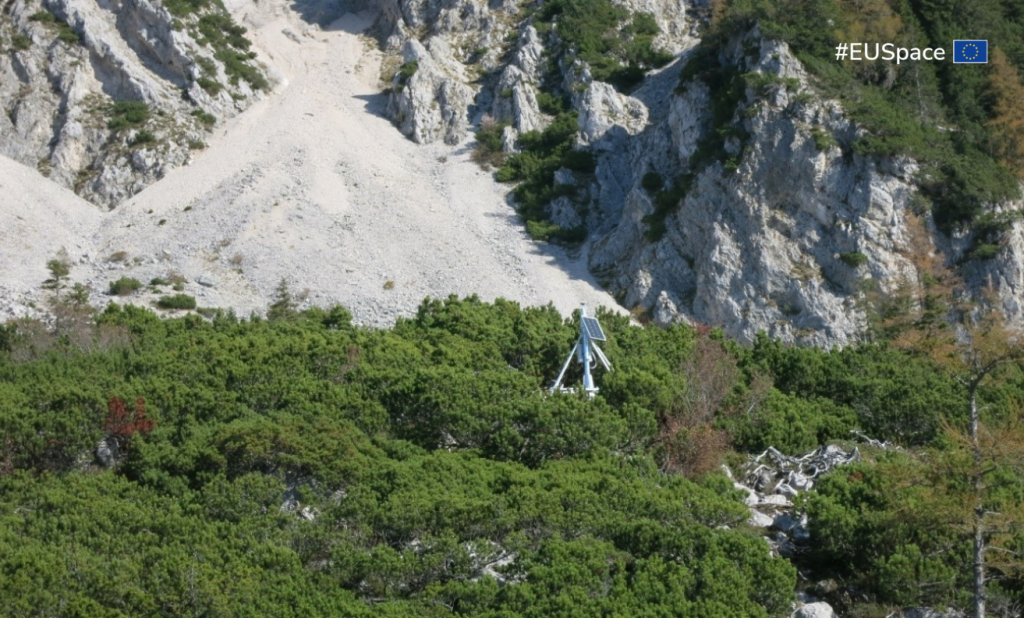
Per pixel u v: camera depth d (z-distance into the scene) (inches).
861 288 6058.1
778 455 3587.6
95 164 7534.5
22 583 2667.3
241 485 3164.4
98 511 3080.7
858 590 2886.3
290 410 3688.5
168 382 3853.3
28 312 6013.8
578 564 2783.0
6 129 7623.0
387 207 7180.1
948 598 2758.4
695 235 6422.2
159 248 6811.0
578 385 3971.5
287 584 2768.2
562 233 6919.3
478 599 2719.0
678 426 3590.1
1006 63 6801.2
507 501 3068.4
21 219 6988.2
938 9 7071.9
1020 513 2586.1
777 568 2783.0
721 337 4739.2
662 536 2883.9
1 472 3398.1
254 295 6417.3
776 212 6294.3
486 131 7687.0
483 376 3833.7
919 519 2694.4
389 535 3006.9
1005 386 3969.0
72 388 3686.0
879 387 4025.6
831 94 6437.0
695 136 6811.0
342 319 5098.4
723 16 7170.3
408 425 3666.3
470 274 6604.3
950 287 4549.7
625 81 7854.3
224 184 7367.1
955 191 6215.6
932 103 6643.7
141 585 2738.7
